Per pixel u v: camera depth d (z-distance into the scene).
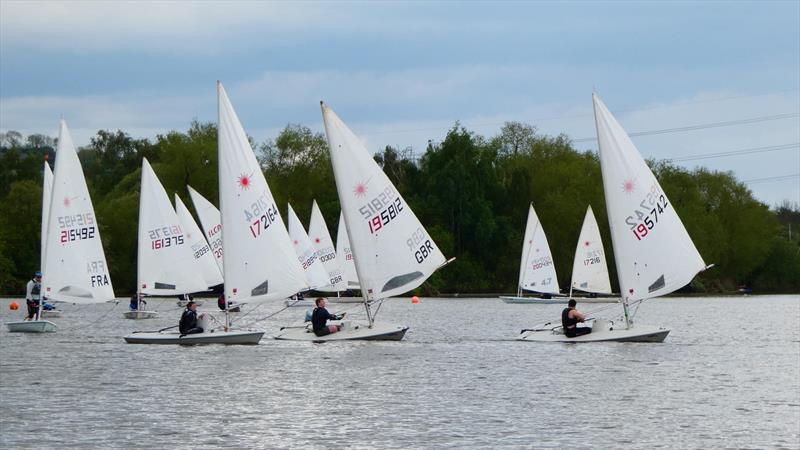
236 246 72.56
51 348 72.69
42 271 88.56
